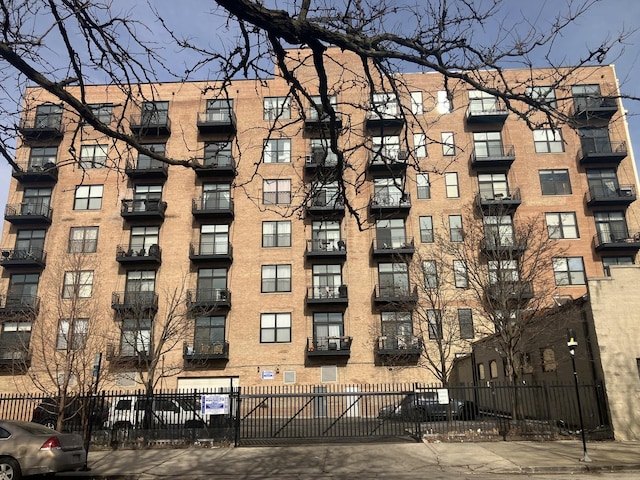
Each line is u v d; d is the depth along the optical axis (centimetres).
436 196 3619
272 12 430
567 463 1212
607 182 3672
